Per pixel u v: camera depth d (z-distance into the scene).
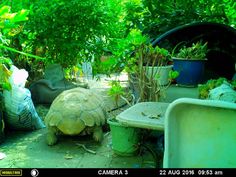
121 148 3.20
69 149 3.42
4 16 3.28
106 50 5.28
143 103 3.06
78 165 3.04
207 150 1.76
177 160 1.83
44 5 4.69
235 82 3.31
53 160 3.15
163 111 2.83
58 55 5.28
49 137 3.52
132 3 5.61
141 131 3.22
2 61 3.43
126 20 5.49
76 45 4.97
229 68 4.82
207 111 1.72
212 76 4.79
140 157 3.21
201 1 5.39
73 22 4.96
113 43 5.27
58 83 5.13
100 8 5.09
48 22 4.84
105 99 5.12
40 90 5.00
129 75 3.63
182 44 4.77
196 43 4.57
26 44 5.06
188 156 1.81
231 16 5.44
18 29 3.89
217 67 4.85
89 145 3.52
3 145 3.53
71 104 3.49
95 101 3.67
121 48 4.84
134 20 5.43
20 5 4.31
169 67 3.60
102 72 5.89
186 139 1.80
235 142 1.71
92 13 5.03
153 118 2.64
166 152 1.81
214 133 1.74
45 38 5.00
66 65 5.45
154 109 2.88
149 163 3.08
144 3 5.43
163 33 5.12
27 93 3.83
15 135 3.82
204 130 1.75
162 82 3.57
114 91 3.46
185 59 4.03
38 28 4.75
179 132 1.81
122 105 4.70
